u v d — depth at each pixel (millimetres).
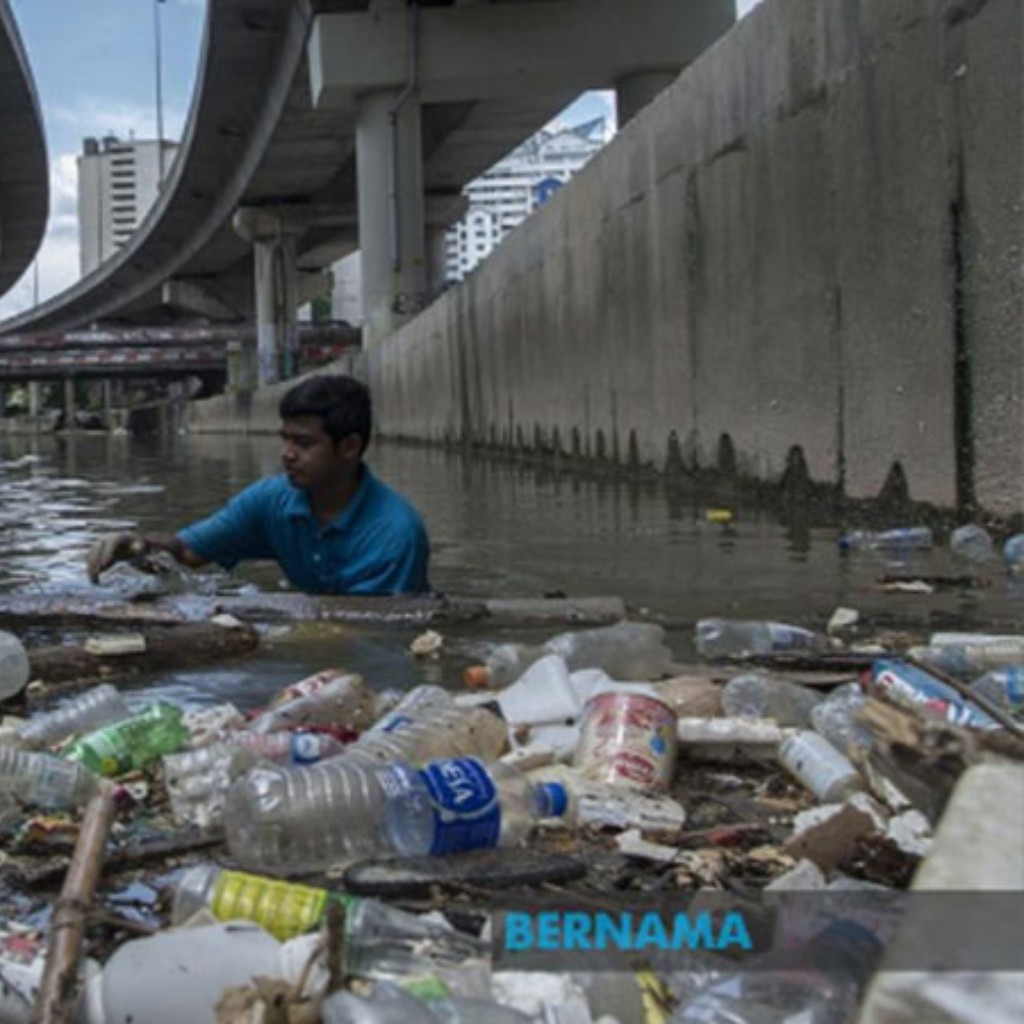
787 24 9008
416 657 4074
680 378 11727
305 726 2996
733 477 10516
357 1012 1476
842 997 1524
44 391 106625
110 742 2746
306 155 41406
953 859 1229
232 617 4410
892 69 7484
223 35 32344
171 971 1589
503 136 40094
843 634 4316
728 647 4094
